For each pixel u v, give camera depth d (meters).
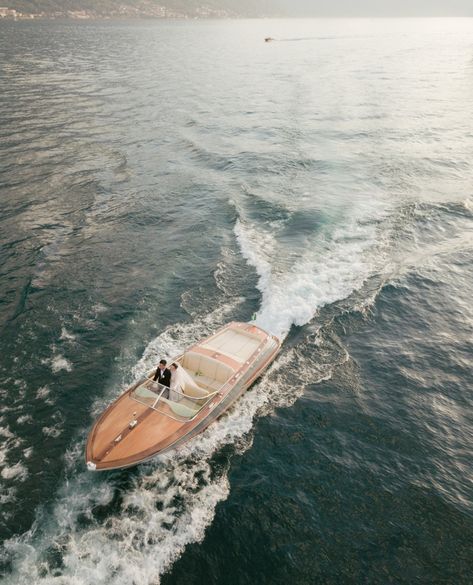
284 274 23.22
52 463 13.89
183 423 14.06
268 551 11.75
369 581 11.13
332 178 35.00
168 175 36.56
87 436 14.48
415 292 22.30
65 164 38.31
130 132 48.44
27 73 84.00
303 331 19.59
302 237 26.61
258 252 25.22
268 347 17.86
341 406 16.14
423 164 37.75
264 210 30.03
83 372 17.33
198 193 33.03
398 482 13.58
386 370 17.80
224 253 25.39
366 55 122.50
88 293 21.94
